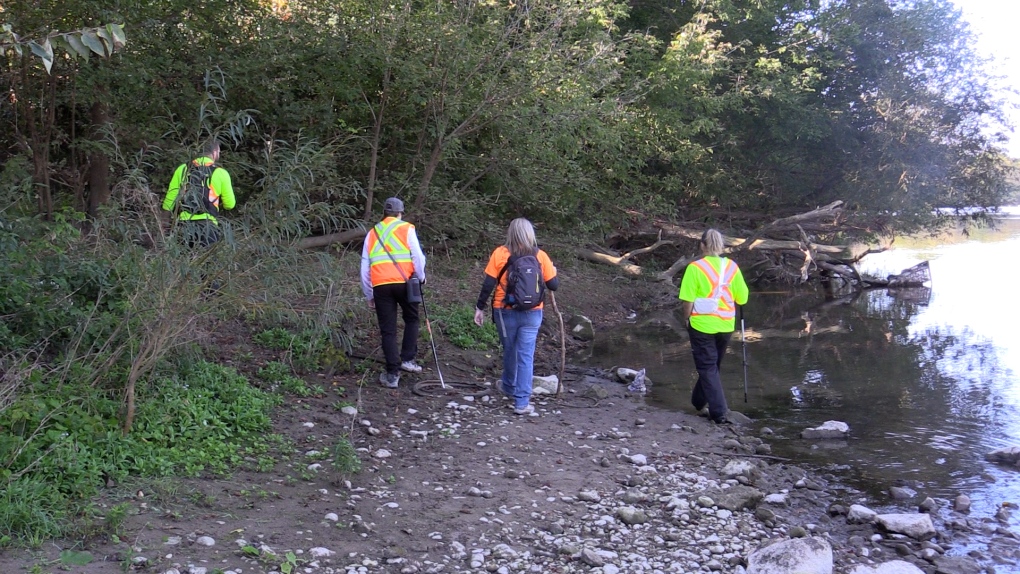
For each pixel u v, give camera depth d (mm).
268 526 4668
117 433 5281
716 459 6855
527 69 12617
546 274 7879
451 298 12203
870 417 8234
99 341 6117
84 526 4207
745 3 19984
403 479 5816
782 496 5930
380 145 13648
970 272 24984
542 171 14594
